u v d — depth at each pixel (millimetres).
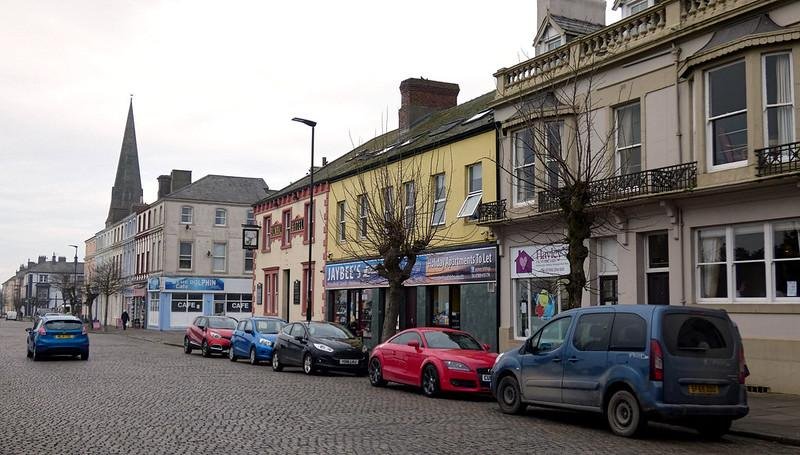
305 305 36812
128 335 51938
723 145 16219
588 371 11570
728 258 16328
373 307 30484
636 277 18297
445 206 25922
